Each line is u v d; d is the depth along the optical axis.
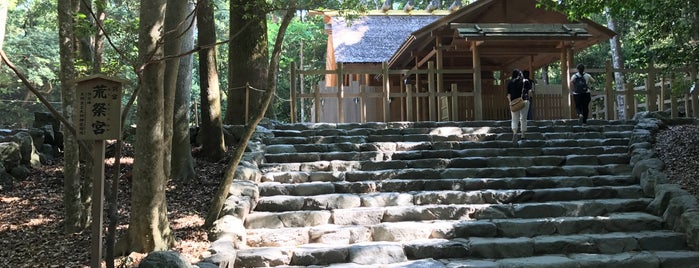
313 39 28.03
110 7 14.58
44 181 8.09
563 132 9.56
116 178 4.27
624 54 18.75
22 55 18.62
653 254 5.84
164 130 5.51
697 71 10.67
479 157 8.38
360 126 9.65
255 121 6.05
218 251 5.32
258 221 6.38
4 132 8.92
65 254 5.41
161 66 5.01
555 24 11.48
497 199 7.03
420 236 6.20
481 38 10.84
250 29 10.62
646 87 11.03
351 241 6.12
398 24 19.53
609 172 8.05
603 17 19.73
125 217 6.60
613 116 11.21
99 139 4.16
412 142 9.00
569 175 7.95
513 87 8.93
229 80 10.84
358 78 17.72
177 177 7.88
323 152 8.62
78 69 7.28
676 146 8.20
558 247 6.00
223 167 8.54
